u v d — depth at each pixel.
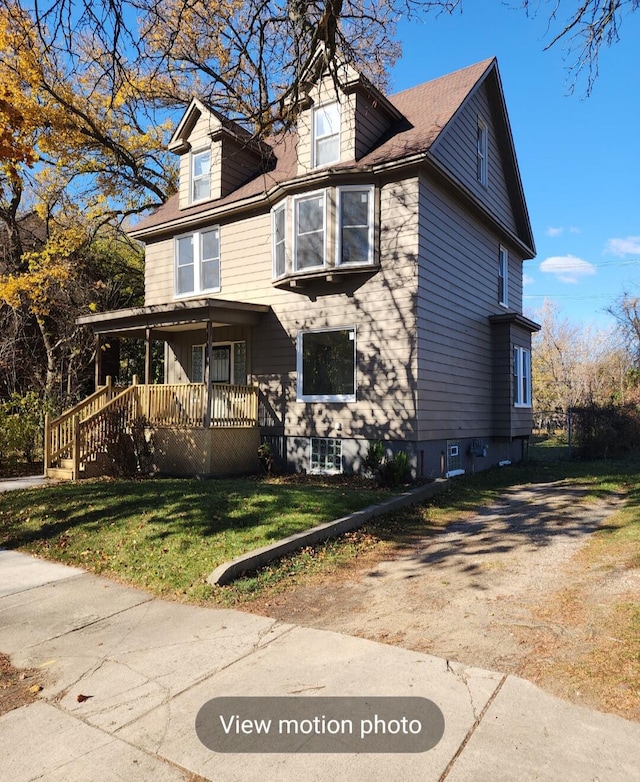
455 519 8.78
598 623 4.40
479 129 14.94
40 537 7.59
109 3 6.55
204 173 15.59
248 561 6.00
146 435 13.05
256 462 13.35
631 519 8.13
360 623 4.70
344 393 12.39
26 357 19.83
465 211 13.93
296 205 12.71
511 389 15.45
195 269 15.43
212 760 2.94
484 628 4.47
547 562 6.27
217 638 4.48
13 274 19.30
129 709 3.47
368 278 12.04
